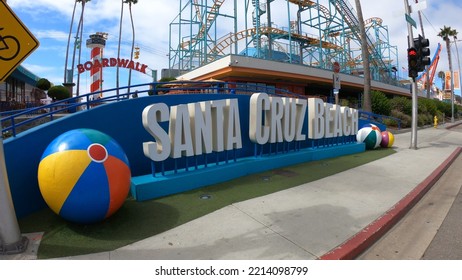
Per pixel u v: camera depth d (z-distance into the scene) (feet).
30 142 17.78
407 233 16.12
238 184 23.71
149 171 24.62
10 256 12.80
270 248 13.55
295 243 13.98
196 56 101.71
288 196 20.72
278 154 31.35
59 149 15.14
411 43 44.86
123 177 15.83
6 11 12.48
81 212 14.83
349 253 13.20
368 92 69.41
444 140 55.42
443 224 17.19
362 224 16.12
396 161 33.88
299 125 33.12
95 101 23.26
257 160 27.96
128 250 13.44
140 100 24.18
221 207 18.61
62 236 14.67
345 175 26.89
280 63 72.79
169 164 25.64
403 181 25.12
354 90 109.29
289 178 25.57
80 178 14.65
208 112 24.56
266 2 98.84
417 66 43.29
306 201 19.72
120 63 107.04
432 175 27.32
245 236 14.73
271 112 29.96
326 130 36.63
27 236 14.58
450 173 30.40
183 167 26.37
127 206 18.65
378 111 75.36
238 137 27.02
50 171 14.76
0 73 12.53
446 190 24.30
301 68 78.02
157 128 21.66
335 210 18.13
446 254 13.67
